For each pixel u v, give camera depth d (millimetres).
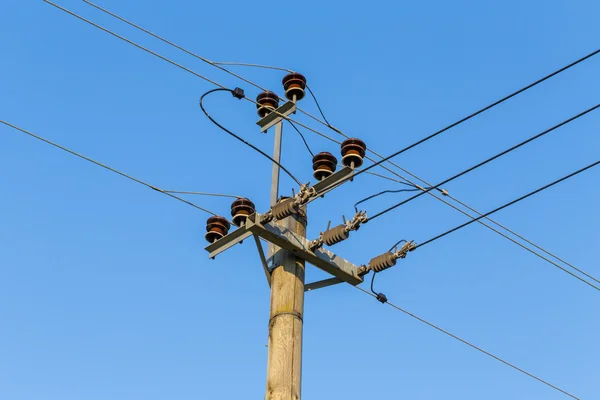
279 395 8883
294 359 9164
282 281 9680
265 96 10867
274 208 9625
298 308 9555
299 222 10094
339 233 9797
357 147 9945
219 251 10234
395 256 10305
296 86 10836
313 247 9891
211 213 10648
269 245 10148
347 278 10336
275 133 10812
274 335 9312
